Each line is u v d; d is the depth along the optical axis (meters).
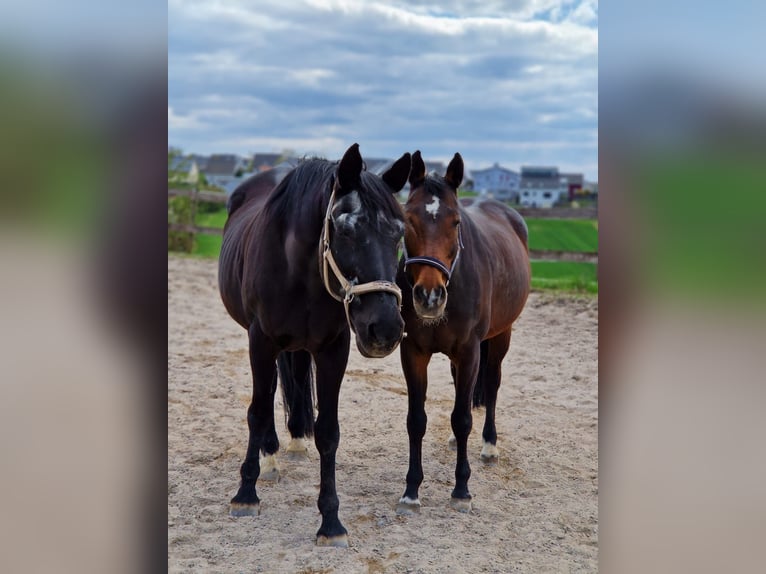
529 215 13.13
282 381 4.70
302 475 4.38
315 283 3.36
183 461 4.57
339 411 5.67
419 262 3.53
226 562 3.29
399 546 3.49
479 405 4.95
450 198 3.70
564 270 12.08
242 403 5.80
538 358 7.19
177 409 5.59
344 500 4.04
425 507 3.98
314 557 3.35
